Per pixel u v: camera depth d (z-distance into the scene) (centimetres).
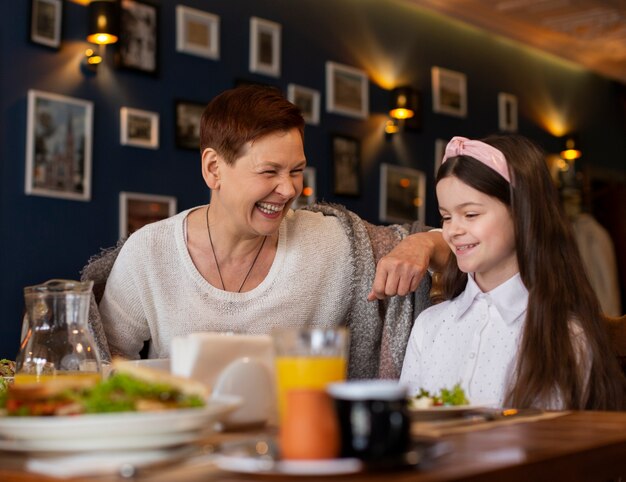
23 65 427
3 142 419
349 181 575
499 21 678
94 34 444
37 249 427
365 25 600
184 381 104
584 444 98
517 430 111
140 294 203
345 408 83
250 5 531
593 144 784
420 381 185
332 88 571
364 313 211
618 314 725
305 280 203
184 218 204
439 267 197
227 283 202
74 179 440
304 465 79
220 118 189
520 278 171
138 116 467
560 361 159
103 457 90
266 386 119
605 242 727
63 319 131
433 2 636
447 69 658
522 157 170
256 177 186
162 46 484
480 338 174
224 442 102
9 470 85
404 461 80
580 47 742
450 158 174
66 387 103
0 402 105
